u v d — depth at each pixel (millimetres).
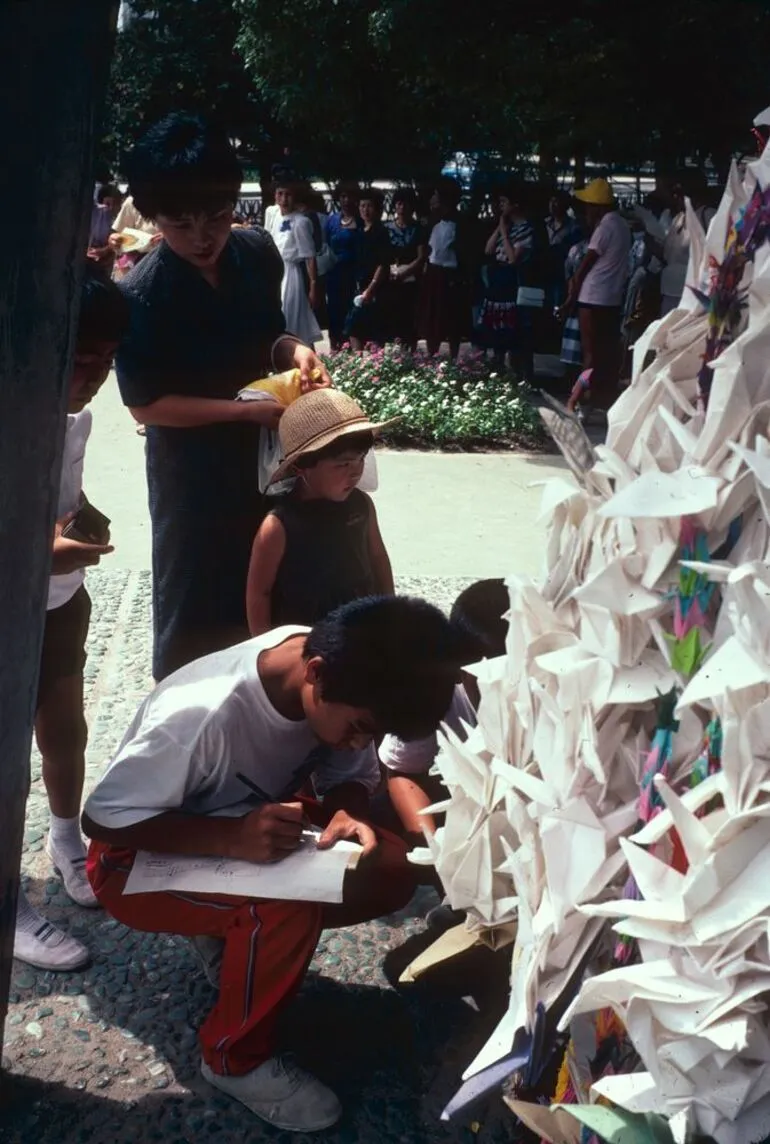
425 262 9586
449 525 5676
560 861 1540
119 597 4527
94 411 7789
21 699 1540
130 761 2131
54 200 1302
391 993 2477
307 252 8750
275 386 2746
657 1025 1406
